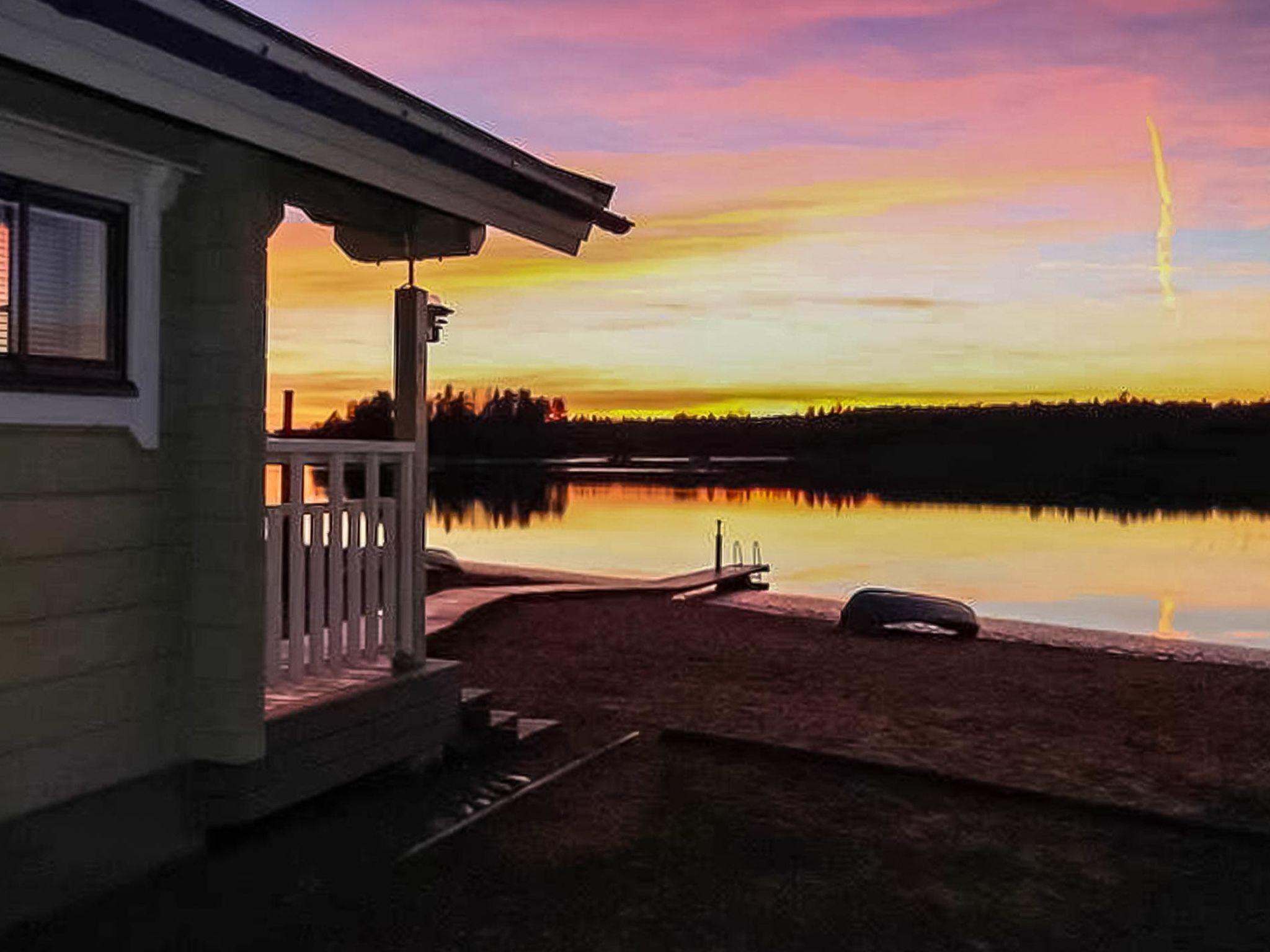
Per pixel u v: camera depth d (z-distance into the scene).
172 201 5.11
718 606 17.12
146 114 4.43
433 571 20.00
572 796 6.38
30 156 4.39
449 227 6.80
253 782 5.23
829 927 4.64
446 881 5.04
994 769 7.07
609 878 5.12
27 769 4.47
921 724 8.45
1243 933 4.70
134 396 4.88
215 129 4.60
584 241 7.52
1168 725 8.61
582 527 53.69
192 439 5.23
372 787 6.45
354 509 6.48
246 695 5.21
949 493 95.50
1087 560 37.56
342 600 6.60
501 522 58.16
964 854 5.57
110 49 4.04
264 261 5.32
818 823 6.00
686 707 8.98
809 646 12.56
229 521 5.20
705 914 4.75
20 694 4.44
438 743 6.77
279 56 4.59
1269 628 22.41
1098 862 5.52
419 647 6.83
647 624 14.03
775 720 8.52
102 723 4.80
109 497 4.83
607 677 10.26
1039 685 10.26
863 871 5.30
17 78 4.29
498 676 10.18
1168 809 6.23
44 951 4.19
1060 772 7.05
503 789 6.47
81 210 4.68
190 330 5.23
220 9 4.26
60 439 4.61
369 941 4.36
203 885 4.89
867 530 52.53
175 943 4.28
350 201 6.30
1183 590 29.30
